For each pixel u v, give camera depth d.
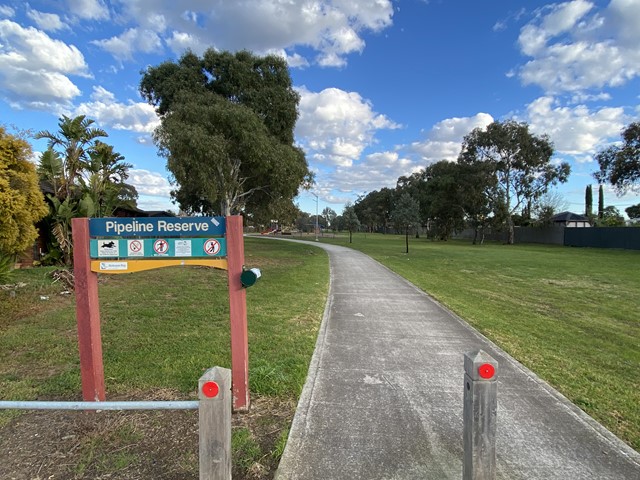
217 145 16.34
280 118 21.95
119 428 3.36
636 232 33.97
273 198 22.97
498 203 47.25
